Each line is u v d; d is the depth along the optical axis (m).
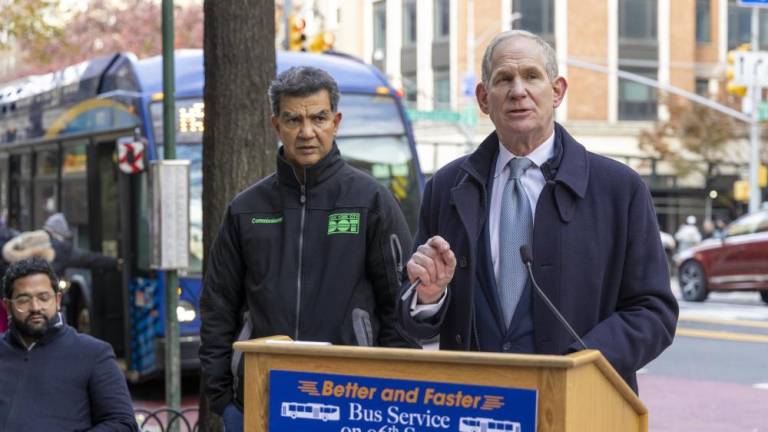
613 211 4.07
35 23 25.88
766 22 45.41
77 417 6.27
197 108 12.97
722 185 44.97
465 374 3.14
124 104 13.33
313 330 4.91
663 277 4.05
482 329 4.09
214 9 7.61
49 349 6.32
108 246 13.80
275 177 5.11
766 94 42.19
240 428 4.95
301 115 4.97
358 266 4.96
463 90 36.06
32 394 6.23
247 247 5.02
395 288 5.00
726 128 42.03
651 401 12.55
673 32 44.69
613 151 44.88
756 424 11.20
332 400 3.33
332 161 5.05
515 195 4.13
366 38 22.53
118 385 6.38
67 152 15.11
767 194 41.97
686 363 15.41
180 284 12.56
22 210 16.91
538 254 4.03
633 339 3.89
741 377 14.21
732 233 24.58
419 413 3.20
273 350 3.40
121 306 13.59
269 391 3.41
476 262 4.13
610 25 44.22
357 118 13.79
